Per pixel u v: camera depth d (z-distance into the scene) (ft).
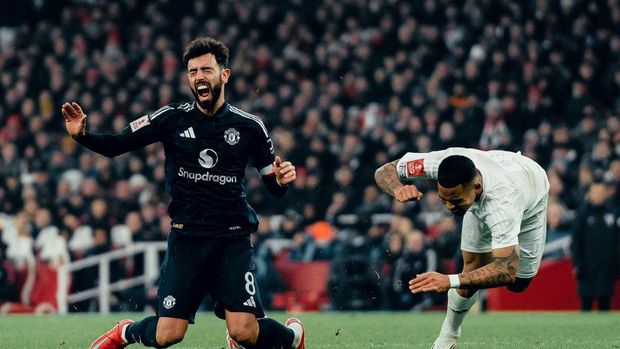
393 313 169.78
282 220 201.57
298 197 208.64
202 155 74.79
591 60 234.99
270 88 248.93
